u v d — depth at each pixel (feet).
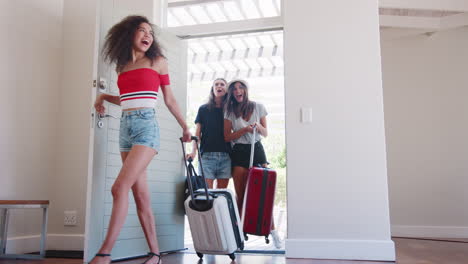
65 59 11.63
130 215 9.45
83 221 10.72
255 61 21.59
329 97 9.62
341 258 9.02
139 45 7.40
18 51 10.28
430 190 15.88
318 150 9.48
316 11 9.96
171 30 11.36
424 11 15.14
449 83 16.28
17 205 8.56
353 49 9.70
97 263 6.74
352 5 9.84
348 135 9.44
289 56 9.90
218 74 23.13
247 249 11.46
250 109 12.81
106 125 8.75
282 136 26.23
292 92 9.75
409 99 16.44
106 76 8.78
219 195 9.14
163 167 10.46
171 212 10.69
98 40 8.61
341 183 9.30
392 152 16.26
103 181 8.59
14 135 10.05
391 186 16.10
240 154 12.53
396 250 10.87
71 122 11.28
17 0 10.34
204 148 12.68
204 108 12.92
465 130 15.97
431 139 16.12
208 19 11.18
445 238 14.97
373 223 9.08
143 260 9.10
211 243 8.93
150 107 7.37
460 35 16.39
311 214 9.30
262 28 10.80
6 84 9.92
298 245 9.23
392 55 16.76
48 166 11.01
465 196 15.65
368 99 9.50
